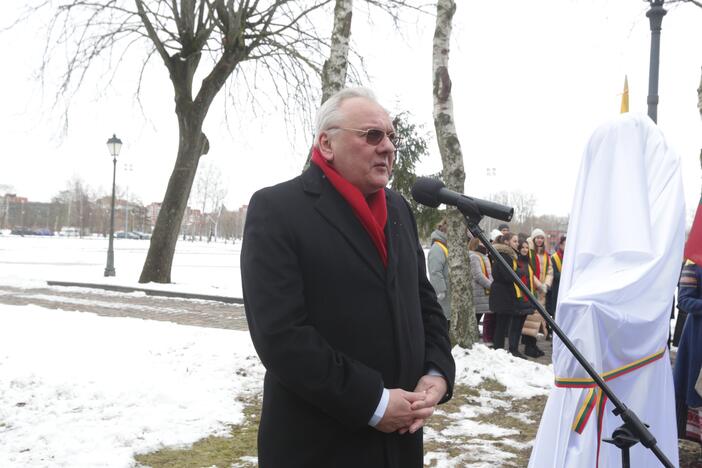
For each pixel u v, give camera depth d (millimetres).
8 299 12227
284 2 14844
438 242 8297
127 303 12250
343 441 1936
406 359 2018
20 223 116000
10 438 4211
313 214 1995
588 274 2594
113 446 4102
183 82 15789
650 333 2518
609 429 2459
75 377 5555
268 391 2035
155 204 130250
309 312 1953
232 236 121188
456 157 7191
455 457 4176
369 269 1989
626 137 2674
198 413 4836
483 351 6918
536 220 89562
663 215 2605
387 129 2059
